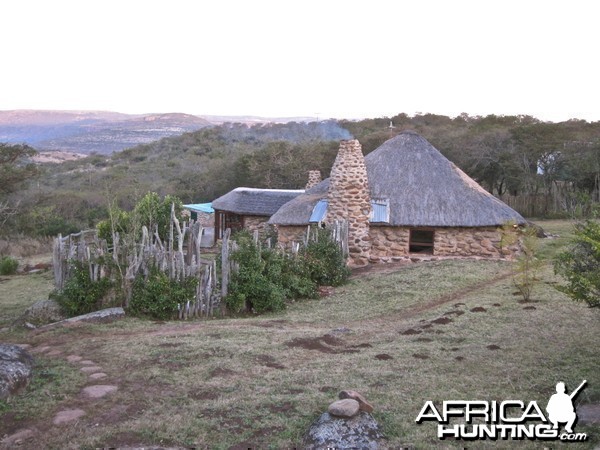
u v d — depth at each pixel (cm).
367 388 807
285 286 1572
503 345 1003
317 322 1323
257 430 688
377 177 2264
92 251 1517
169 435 674
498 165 4606
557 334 1054
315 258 1725
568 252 922
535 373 857
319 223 2103
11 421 729
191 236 1442
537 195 4194
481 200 2139
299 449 646
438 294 1527
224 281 1426
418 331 1134
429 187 2194
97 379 863
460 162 4762
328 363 930
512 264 1920
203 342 1055
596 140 4222
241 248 1514
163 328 1227
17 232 3956
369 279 1778
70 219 4716
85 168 8162
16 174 4028
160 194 5462
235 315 1420
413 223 2089
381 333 1148
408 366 905
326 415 694
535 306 1280
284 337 1103
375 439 658
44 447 656
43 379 862
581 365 880
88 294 1391
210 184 5697
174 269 1397
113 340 1098
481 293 1486
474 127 5966
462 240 2103
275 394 791
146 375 873
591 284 797
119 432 684
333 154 5412
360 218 2070
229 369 899
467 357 942
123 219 1884
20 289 2084
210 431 686
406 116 8644
